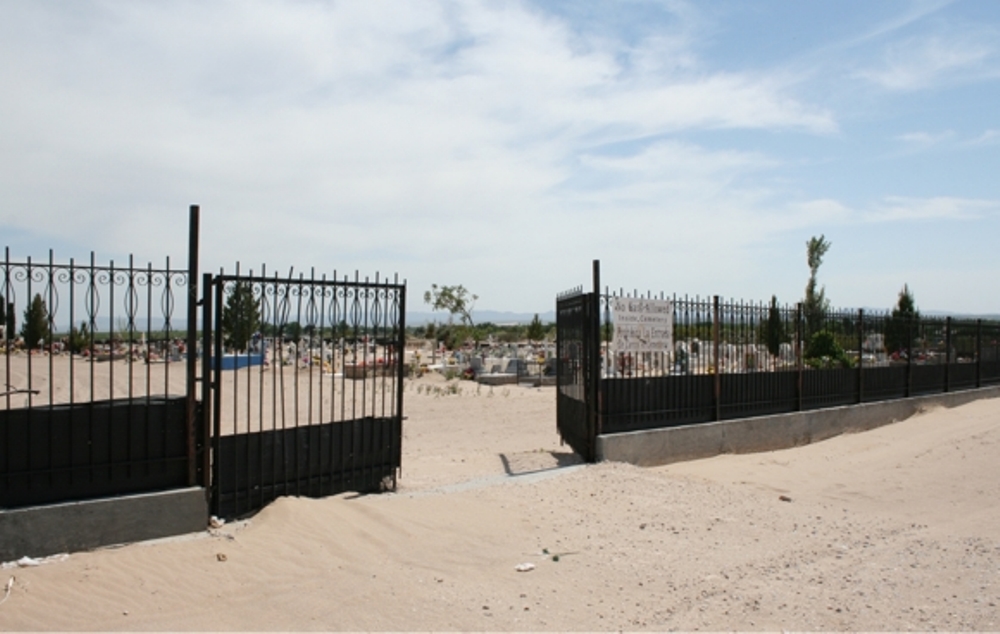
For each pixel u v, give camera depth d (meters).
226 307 7.11
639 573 6.11
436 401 20.70
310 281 7.51
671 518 7.79
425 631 4.90
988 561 6.54
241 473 7.17
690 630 5.00
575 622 5.11
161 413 6.69
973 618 5.21
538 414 18.16
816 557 6.62
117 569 5.71
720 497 8.69
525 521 7.46
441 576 5.91
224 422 15.34
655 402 11.06
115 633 4.77
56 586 5.35
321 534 6.57
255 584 5.61
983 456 11.19
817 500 9.05
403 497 8.02
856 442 13.26
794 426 12.88
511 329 82.94
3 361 28.41
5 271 5.85
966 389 18.92
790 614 5.28
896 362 16.66
